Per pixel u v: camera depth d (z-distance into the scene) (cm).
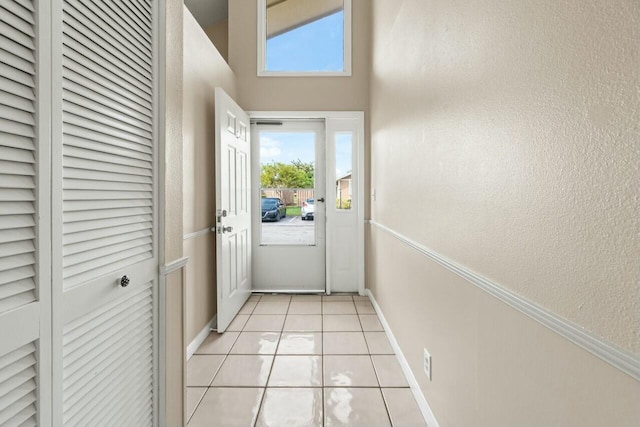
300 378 205
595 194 65
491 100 103
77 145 89
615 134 61
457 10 128
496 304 101
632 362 58
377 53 309
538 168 82
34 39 76
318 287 386
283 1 374
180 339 147
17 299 72
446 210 140
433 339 157
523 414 88
